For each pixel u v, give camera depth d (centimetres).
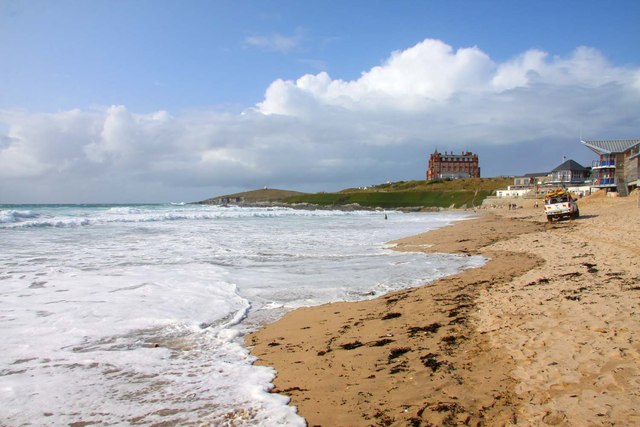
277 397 507
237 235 2827
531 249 1845
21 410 476
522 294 955
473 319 795
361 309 939
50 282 1191
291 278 1316
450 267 1501
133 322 835
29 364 614
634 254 1391
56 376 573
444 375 543
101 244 2167
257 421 448
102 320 842
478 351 620
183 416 462
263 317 901
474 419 429
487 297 969
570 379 490
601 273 1120
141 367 610
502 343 638
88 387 539
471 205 11206
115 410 477
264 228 3600
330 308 962
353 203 13988
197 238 2572
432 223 4550
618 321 671
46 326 796
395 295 1074
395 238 2669
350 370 583
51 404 491
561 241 2030
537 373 518
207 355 665
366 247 2159
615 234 2081
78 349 682
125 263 1564
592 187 7156
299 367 605
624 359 525
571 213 3519
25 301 977
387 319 839
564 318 721
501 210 8238
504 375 526
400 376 551
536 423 409
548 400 450
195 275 1327
